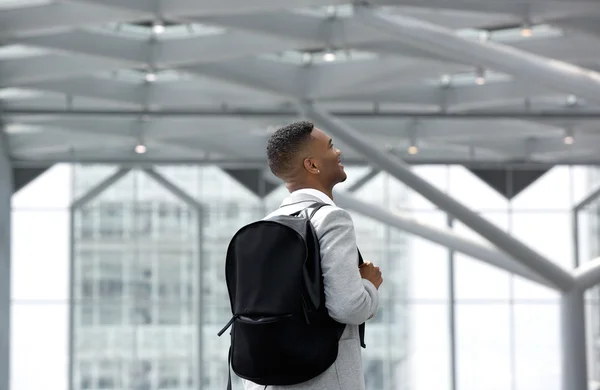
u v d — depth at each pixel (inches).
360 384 163.0
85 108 1223.5
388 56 1019.9
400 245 1665.8
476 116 1237.1
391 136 1396.4
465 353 1653.5
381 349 1660.9
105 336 1615.4
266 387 163.0
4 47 997.8
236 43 929.5
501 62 692.7
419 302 1662.2
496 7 772.6
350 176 1632.6
